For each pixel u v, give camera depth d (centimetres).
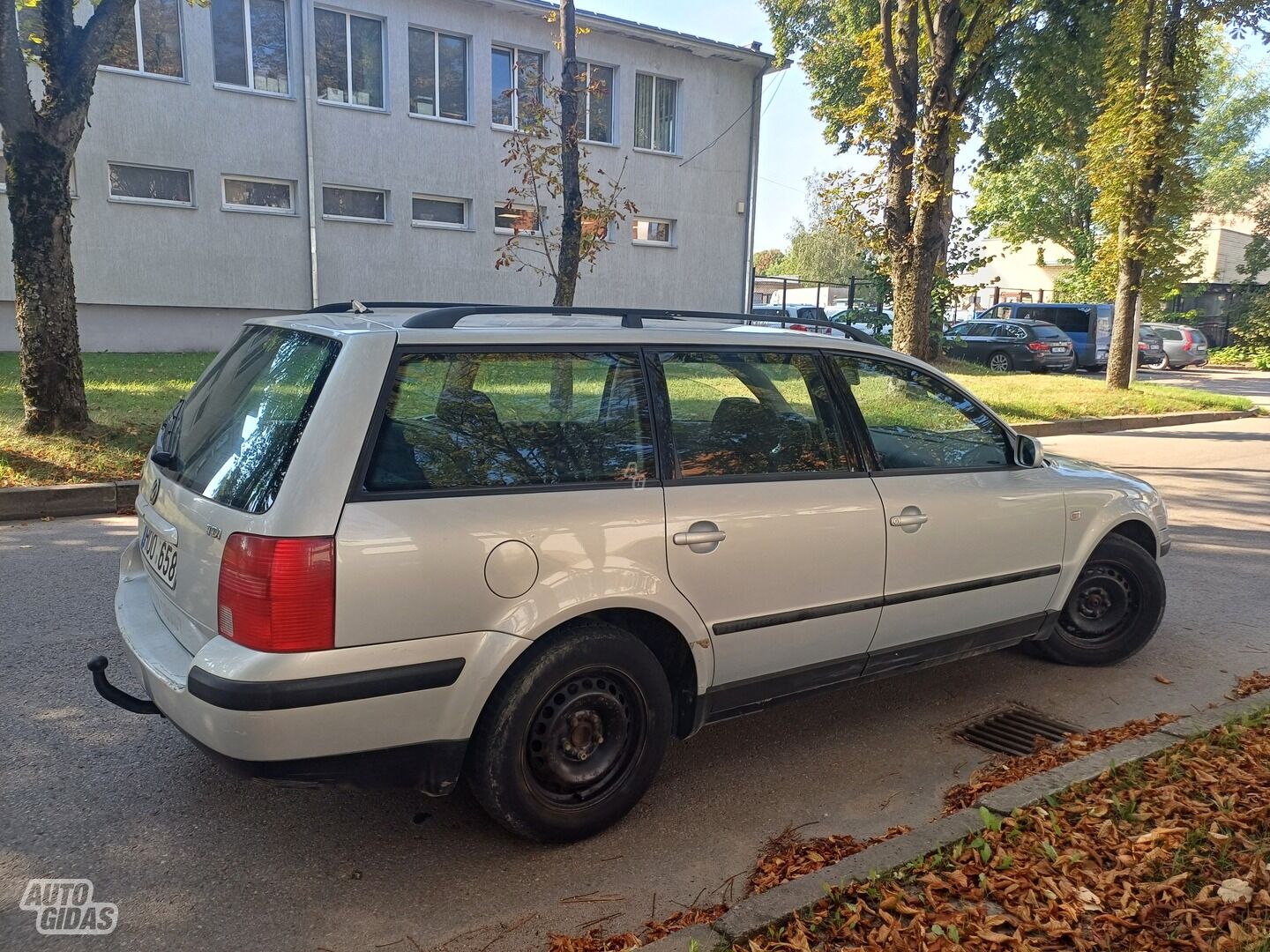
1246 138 4247
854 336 416
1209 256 4388
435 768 292
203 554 288
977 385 1842
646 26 2178
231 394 333
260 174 1822
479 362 308
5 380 1173
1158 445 1355
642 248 2339
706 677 342
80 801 339
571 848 323
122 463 820
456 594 285
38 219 835
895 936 256
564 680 307
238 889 293
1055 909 272
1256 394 2298
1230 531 815
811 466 372
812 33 2542
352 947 269
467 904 289
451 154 2034
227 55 1772
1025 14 1250
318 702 268
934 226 1302
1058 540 454
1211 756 368
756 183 2491
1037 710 449
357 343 293
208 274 1797
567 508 308
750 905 271
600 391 329
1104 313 2736
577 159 1066
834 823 344
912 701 458
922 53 1391
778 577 352
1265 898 274
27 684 431
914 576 395
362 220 1945
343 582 269
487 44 2039
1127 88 1695
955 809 353
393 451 287
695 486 338
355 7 1877
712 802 357
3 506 725
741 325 416
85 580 579
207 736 271
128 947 265
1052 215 3875
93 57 838
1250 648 533
